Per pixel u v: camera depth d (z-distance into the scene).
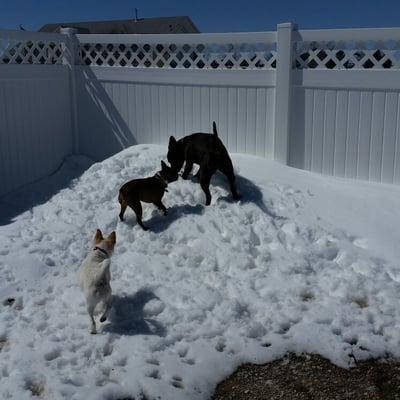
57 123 4.47
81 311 2.42
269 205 3.28
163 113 4.26
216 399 1.92
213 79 4.00
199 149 3.31
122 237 3.10
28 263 2.85
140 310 2.42
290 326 2.34
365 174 3.63
